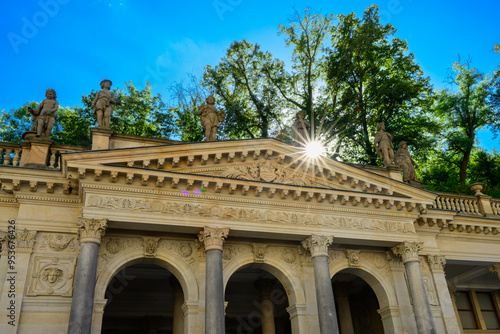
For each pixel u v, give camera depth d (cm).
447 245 2903
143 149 2191
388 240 2488
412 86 4338
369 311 3259
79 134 4244
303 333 2305
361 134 4553
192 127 4628
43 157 2294
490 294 3578
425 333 2278
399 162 2994
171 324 3278
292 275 2436
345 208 2464
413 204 2561
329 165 2516
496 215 3097
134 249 2231
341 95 4597
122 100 4566
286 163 2495
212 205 2253
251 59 4800
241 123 4703
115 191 2112
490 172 4972
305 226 2362
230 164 2398
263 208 2334
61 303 2014
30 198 2178
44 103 2466
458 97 5041
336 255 2595
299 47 4675
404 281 2614
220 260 2141
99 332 1992
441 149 5056
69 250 2145
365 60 4453
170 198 2192
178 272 2259
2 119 4488
